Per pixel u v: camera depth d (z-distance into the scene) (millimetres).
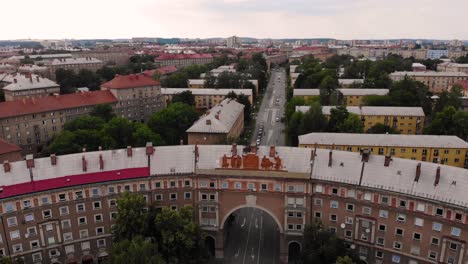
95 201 99500
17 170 97125
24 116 189000
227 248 109562
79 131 150375
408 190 88500
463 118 173375
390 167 94188
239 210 130625
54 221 96375
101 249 102875
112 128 159125
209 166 103688
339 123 176750
